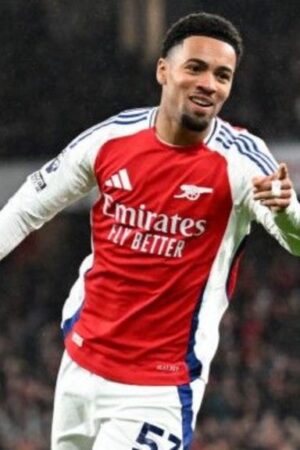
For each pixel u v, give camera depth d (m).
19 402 57.34
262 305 64.56
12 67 70.94
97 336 15.93
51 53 71.38
